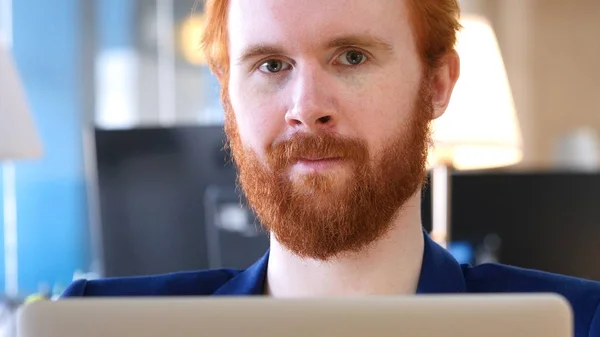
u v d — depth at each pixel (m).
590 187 2.06
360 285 1.10
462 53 2.11
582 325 1.13
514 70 6.21
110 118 5.41
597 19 6.19
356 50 1.06
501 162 2.19
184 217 2.08
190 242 2.08
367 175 1.05
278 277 1.14
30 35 5.18
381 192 1.06
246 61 1.08
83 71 5.33
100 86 5.39
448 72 1.19
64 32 5.27
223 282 1.23
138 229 2.09
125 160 2.10
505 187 2.07
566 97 6.23
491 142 2.09
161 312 0.72
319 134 1.03
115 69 5.43
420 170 1.12
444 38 1.15
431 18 1.13
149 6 5.50
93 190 2.13
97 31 5.38
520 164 6.13
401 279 1.11
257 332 0.71
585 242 2.06
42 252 5.20
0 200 5.11
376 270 1.09
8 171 5.13
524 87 6.21
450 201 2.07
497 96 2.12
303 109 1.02
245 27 1.08
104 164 2.10
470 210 2.08
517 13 6.20
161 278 1.23
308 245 1.06
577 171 2.07
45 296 2.44
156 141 2.09
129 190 2.10
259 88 1.07
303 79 1.04
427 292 1.11
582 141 5.42
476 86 2.11
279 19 1.05
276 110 1.06
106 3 5.40
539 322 0.71
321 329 0.71
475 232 2.07
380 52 1.06
